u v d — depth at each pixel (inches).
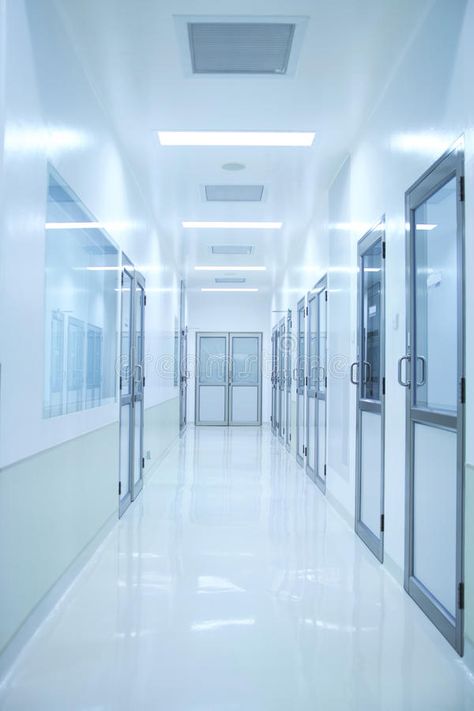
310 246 312.5
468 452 102.6
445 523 116.6
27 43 106.7
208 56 148.6
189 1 126.3
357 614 125.2
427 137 127.8
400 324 146.9
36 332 112.5
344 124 188.9
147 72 156.3
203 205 284.5
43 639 111.2
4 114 94.7
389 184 158.1
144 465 278.2
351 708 89.1
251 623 120.0
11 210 98.4
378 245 175.0
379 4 127.0
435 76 122.7
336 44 142.3
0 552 95.0
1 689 93.4
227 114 182.9
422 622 121.3
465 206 105.0
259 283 532.1
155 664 102.1
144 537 184.7
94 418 167.5
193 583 143.2
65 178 135.2
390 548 153.0
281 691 93.7
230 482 286.8
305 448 315.3
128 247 227.9
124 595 134.4
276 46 144.1
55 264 129.7
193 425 599.8
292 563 160.7
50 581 124.0
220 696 92.0
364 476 187.2
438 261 123.6
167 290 381.1
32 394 110.3
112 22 133.3
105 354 186.7
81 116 150.3
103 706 88.8
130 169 231.3
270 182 249.8
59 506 130.4
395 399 150.3
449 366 116.6
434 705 90.1
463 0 107.7
